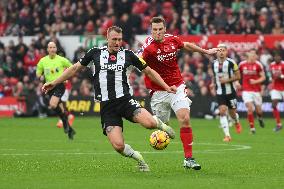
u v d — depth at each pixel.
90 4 67.12
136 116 20.61
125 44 61.84
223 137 38.44
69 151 29.44
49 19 67.19
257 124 51.09
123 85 20.81
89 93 60.06
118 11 65.62
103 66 20.77
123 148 20.78
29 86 61.81
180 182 18.92
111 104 20.73
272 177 20.16
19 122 53.00
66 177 20.05
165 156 27.08
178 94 22.62
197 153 28.59
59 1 68.19
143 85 58.03
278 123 44.41
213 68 38.47
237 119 41.16
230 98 38.66
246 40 59.12
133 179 19.55
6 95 62.12
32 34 67.25
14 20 69.06
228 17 62.00
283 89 45.38
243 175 20.62
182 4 65.31
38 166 22.95
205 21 62.25
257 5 62.91
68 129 36.41
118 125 20.80
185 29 62.03
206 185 18.33
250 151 29.64
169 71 22.80
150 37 22.98
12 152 28.95
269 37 58.94
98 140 35.97
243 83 44.47
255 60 44.31
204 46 59.53
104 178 19.80
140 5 65.19
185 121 22.27
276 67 45.50
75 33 65.19
